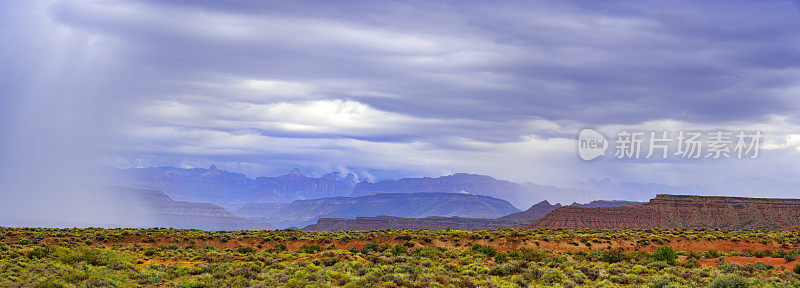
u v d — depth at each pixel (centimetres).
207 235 8806
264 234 9756
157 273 5041
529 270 4978
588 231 11044
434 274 4734
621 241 8756
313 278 4534
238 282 4469
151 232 9369
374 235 8869
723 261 6012
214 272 5000
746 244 8850
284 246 8288
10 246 6862
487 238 8662
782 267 5544
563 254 6981
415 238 8575
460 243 8388
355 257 5991
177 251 7119
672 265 5800
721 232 11038
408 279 4394
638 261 6009
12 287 4253
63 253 5841
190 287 4416
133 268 5319
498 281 4528
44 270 4875
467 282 4331
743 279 4209
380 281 4366
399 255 6512
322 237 9100
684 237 9169
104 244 8038
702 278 4678
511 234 8881
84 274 4719
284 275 4712
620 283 4619
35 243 7569
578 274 4756
